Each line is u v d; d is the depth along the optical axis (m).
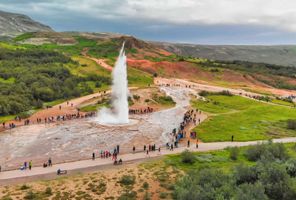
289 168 41.59
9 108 98.00
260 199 32.75
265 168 40.00
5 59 153.12
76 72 153.88
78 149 66.06
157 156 61.88
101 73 159.00
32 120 91.88
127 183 47.75
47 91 118.75
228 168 53.06
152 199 42.41
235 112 107.69
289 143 72.62
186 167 55.28
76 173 52.28
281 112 106.88
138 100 120.69
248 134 80.31
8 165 56.22
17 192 44.00
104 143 70.56
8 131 79.94
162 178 49.34
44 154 62.69
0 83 117.50
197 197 35.00
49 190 44.28
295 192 34.50
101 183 47.38
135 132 80.31
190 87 154.00
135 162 58.22
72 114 99.25
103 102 113.06
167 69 197.38
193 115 101.75
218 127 86.50
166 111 108.00
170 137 76.62
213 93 139.12
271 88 187.50
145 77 169.50
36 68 141.38
